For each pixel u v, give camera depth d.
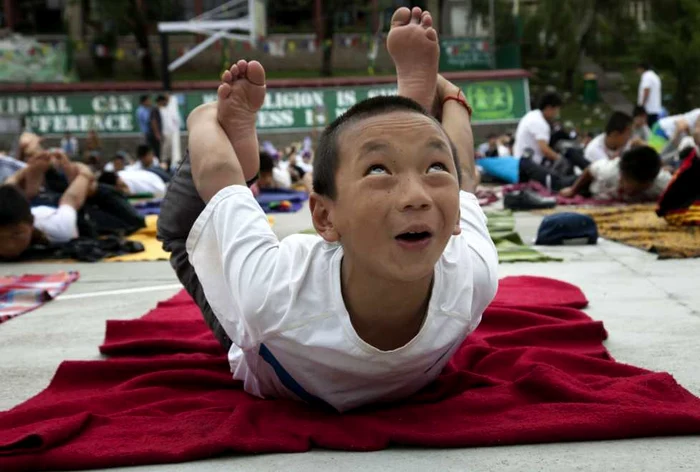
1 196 6.61
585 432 2.36
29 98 26.27
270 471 2.21
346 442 2.36
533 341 3.46
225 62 31.16
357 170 2.24
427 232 2.22
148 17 33.06
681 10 32.69
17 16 33.88
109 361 3.21
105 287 5.52
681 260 5.78
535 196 9.66
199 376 3.03
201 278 2.71
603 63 36.38
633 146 10.58
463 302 2.52
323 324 2.43
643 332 3.77
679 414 2.38
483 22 30.34
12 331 4.24
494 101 27.80
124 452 2.30
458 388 2.81
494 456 2.28
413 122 2.25
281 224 8.96
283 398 2.77
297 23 34.78
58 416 2.70
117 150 26.30
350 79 27.77
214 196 2.72
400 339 2.48
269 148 19.70
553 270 5.56
